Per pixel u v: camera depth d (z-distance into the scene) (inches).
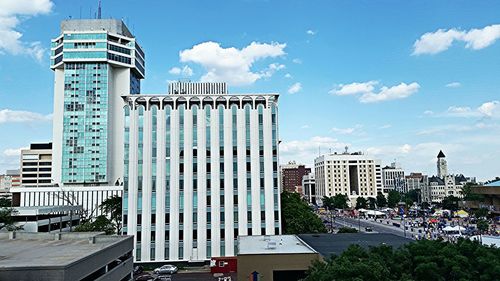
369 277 1168.8
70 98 6560.0
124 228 3107.8
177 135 3233.3
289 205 3376.0
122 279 2003.0
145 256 3073.3
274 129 3289.9
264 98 3312.0
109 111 6628.9
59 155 6520.7
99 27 6875.0
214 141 3243.1
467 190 7568.9
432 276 1247.5
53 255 1562.5
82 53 6565.0
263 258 1795.0
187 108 3270.2
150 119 3240.7
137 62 7106.3
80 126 6520.7
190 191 3169.3
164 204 3139.8
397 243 2105.1
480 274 1254.3
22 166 7854.3
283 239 2329.0
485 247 1400.1
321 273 1257.4
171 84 3789.4
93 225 3324.3
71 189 5137.8
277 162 3245.6
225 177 3203.7
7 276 1203.2
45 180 7829.7
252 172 3225.9
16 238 2180.1
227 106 3284.9
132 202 3127.5
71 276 1280.8
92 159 6441.9
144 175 3166.8
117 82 6889.8
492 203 6343.5
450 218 6215.6
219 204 3169.3
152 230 3107.8
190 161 3208.7
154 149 3206.2
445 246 1402.6
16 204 5078.7
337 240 2265.0
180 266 3056.1
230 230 3139.8
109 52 6643.7
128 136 3211.1
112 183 6599.4
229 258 2891.2
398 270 1305.4
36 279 1215.6
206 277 2733.8
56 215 3791.8
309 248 1955.0
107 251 1724.9
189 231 3122.5
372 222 6496.1
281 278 1839.3
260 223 3164.4
